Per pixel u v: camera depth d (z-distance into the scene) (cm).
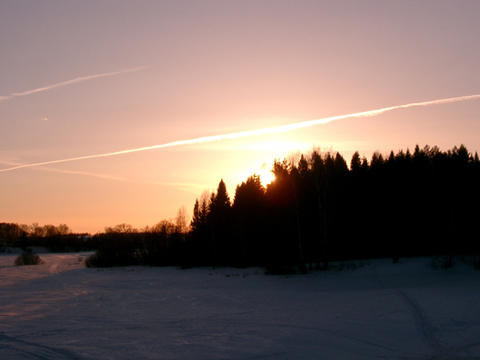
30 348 1277
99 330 1578
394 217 4422
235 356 1160
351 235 4903
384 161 5491
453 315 1598
